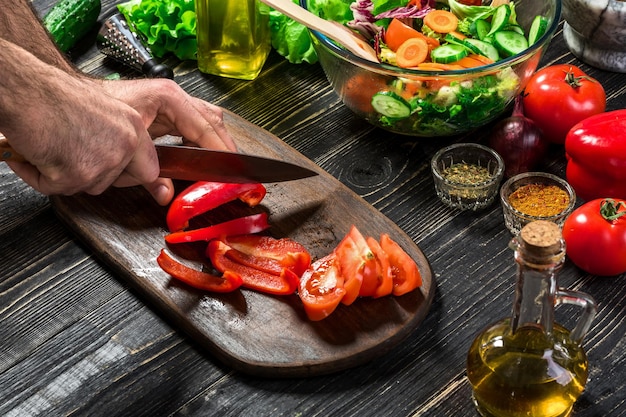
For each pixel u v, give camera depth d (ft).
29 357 4.25
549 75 4.77
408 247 4.42
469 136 4.87
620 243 4.30
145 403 4.14
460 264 4.45
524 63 4.61
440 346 4.24
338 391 4.15
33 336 4.30
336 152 4.84
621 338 4.23
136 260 4.42
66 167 4.07
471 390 4.13
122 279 4.44
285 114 5.00
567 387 3.90
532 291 3.79
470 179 4.64
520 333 3.90
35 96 3.91
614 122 4.47
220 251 4.40
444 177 4.64
